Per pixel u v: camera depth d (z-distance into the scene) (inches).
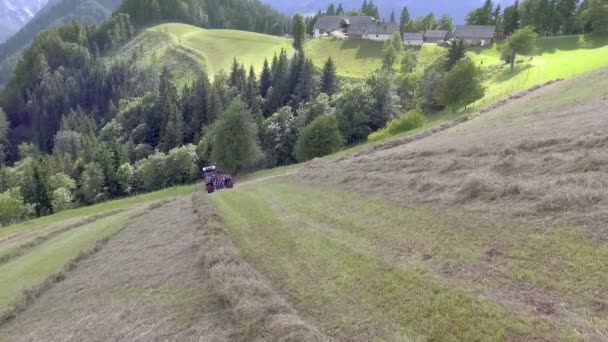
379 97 2682.1
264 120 2623.0
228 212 674.8
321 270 355.9
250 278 358.6
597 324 207.9
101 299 445.1
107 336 348.2
